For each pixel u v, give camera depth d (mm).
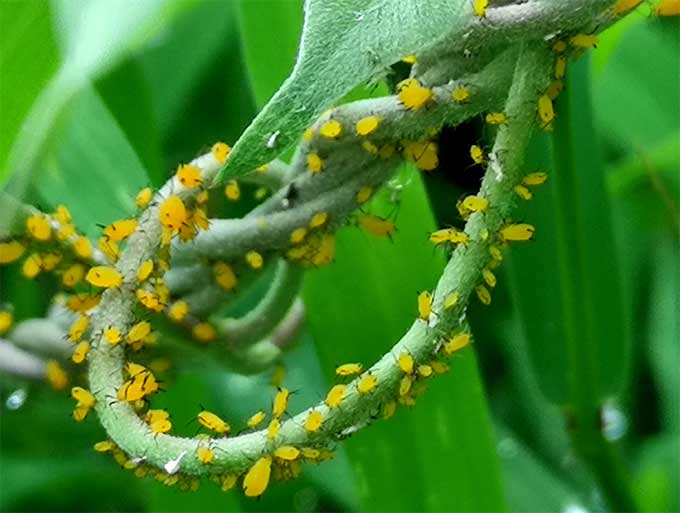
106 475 209
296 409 194
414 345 105
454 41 105
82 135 137
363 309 138
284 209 120
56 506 206
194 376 147
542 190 142
